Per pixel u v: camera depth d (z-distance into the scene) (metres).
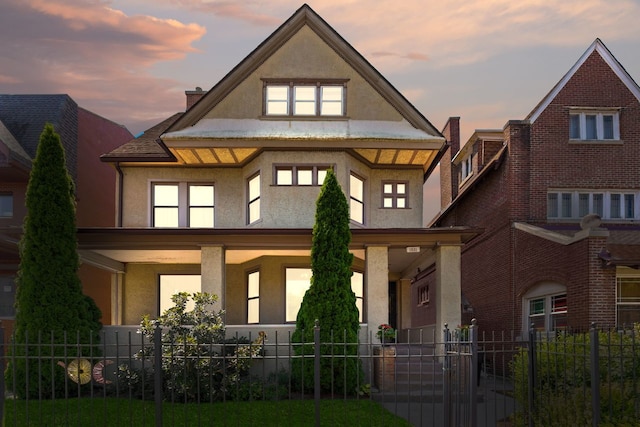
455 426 10.84
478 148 26.41
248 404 13.41
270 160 19.80
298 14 20.19
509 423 12.35
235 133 19.48
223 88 19.92
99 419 12.17
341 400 13.96
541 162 22.42
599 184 22.36
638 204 22.41
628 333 12.58
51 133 15.89
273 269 20.11
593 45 22.97
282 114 19.92
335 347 15.02
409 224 21.28
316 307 15.42
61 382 14.59
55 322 14.91
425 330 23.81
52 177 15.66
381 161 21.09
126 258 20.11
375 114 20.05
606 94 22.78
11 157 21.31
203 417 12.39
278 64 20.16
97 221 28.55
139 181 21.33
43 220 15.38
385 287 17.83
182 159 20.70
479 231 17.86
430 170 22.25
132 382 14.13
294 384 15.08
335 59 20.23
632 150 22.53
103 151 29.42
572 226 22.00
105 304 26.30
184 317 14.74
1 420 10.20
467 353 10.67
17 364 14.65
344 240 16.03
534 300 21.12
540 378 10.44
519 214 22.19
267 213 19.58
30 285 15.02
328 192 16.20
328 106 20.06
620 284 17.98
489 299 24.64
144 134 22.95
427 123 19.91
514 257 22.00
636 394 9.09
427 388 15.45
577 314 17.31
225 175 21.33
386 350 15.87
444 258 17.98
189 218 21.27
